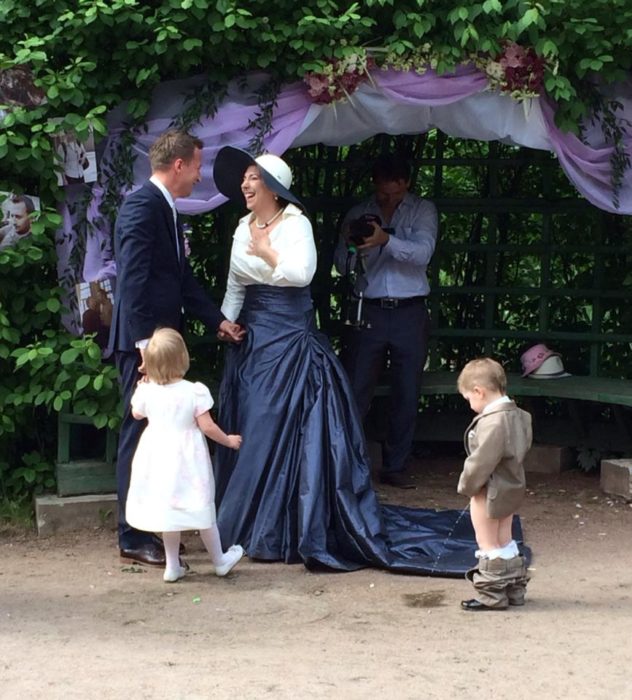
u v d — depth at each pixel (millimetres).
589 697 3621
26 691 3660
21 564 5285
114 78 5582
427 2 5520
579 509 6297
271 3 5480
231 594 4816
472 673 3824
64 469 5898
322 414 5414
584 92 5895
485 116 5926
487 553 4547
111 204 5723
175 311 5105
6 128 5484
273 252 5348
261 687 3682
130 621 4438
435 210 6750
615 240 7340
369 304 6641
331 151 7320
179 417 4848
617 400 6586
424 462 7426
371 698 3594
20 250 5562
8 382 5824
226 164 5438
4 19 5484
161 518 4812
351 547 5234
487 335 7473
